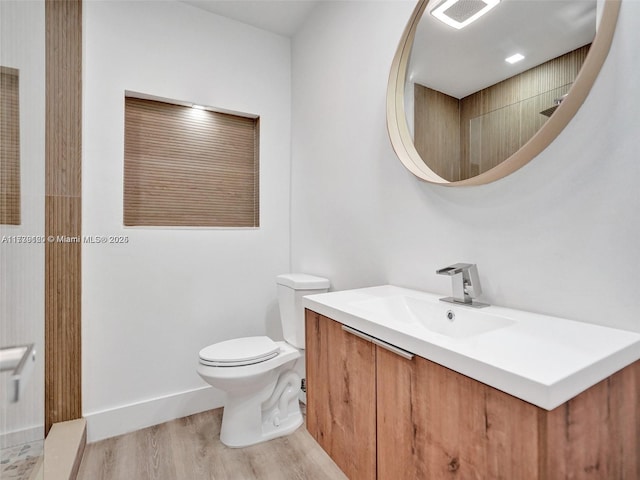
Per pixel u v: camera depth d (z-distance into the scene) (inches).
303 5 83.4
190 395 80.9
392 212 61.2
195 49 83.1
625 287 33.0
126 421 73.1
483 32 45.4
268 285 93.2
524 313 40.1
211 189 88.4
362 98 68.0
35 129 30.3
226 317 86.9
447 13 50.4
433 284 53.3
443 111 50.5
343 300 48.7
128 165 78.1
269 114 93.9
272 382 71.5
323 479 58.0
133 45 75.7
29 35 29.5
